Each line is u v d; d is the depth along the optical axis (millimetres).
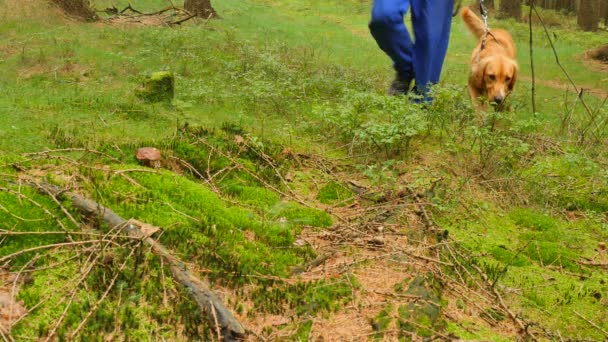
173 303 3385
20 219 3744
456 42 17250
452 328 3467
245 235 4242
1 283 3354
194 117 6363
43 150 4934
